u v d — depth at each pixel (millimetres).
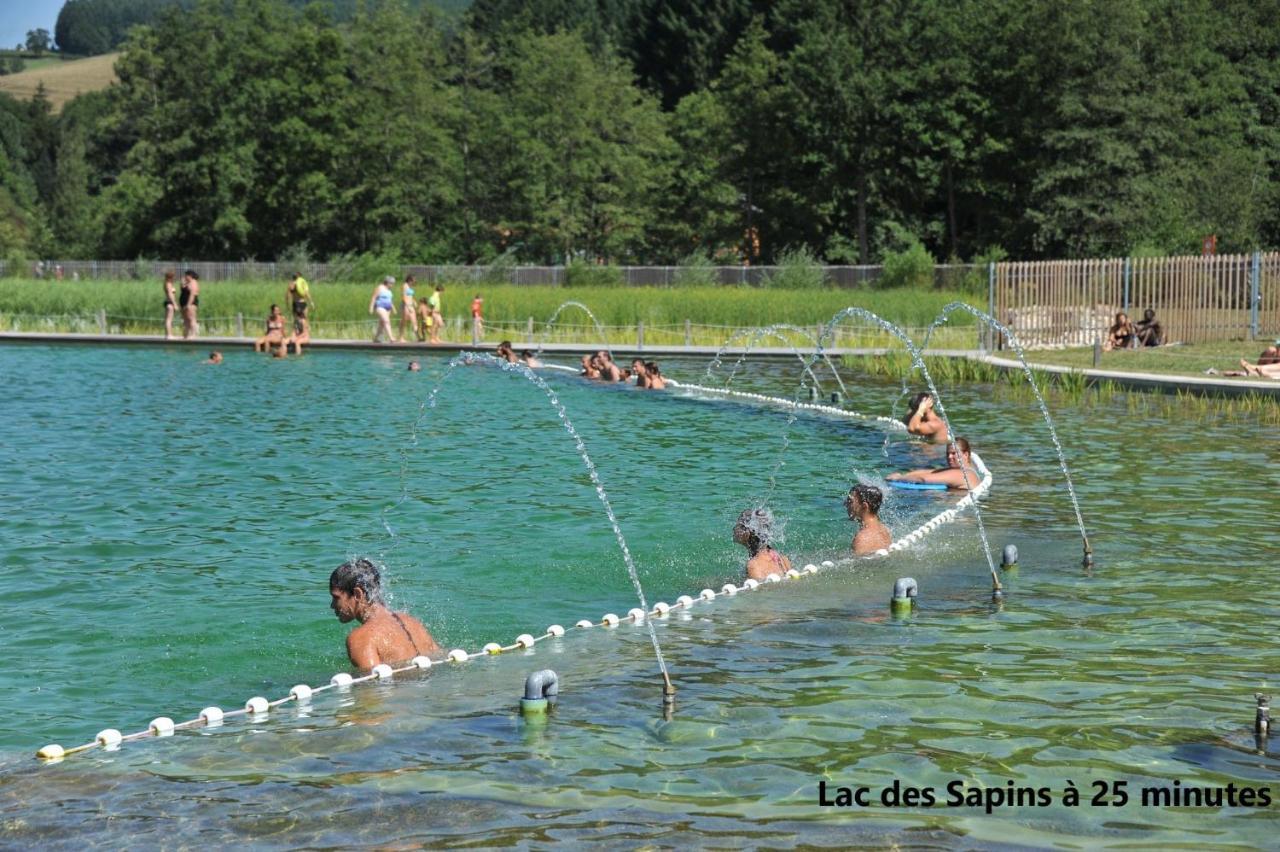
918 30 71125
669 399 25703
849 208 73938
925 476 15422
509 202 80250
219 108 80312
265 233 80562
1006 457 17609
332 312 44000
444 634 9375
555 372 31469
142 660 8844
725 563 11641
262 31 81000
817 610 9766
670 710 7395
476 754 6723
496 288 50406
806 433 20609
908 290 49812
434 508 14141
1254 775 6324
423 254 78188
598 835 5668
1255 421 21078
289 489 15312
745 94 74375
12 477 16047
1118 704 7410
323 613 10016
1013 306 35000
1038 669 8117
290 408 23688
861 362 33625
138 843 5691
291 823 5871
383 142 78562
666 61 97250
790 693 7688
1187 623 9203
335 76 78062
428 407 23953
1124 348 33906
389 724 7246
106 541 12508
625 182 79375
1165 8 66250
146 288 47531
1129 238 60094
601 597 10508
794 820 5820
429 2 111375
